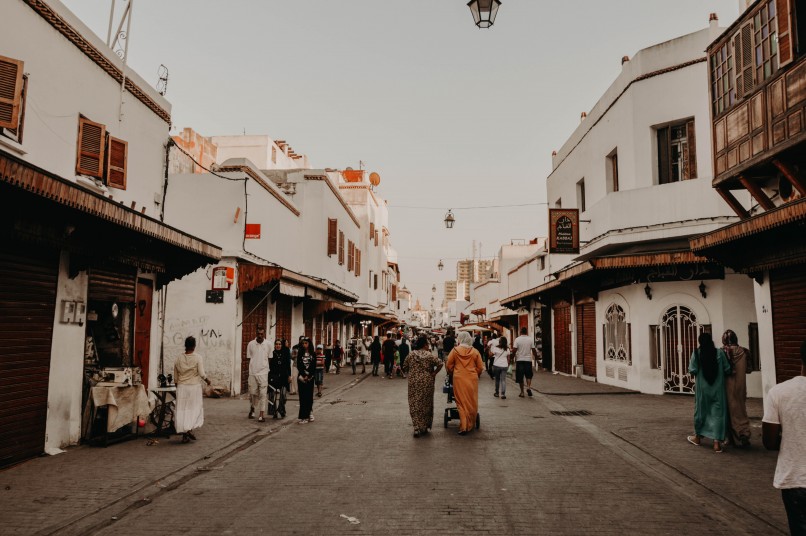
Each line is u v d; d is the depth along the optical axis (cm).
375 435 1039
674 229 1650
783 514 572
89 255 896
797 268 1043
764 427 399
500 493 651
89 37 1012
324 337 3084
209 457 855
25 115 845
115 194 1107
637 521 553
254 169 1803
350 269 3503
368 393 1825
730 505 603
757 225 946
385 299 5325
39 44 881
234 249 1678
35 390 830
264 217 1928
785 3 984
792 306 1062
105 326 1048
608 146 1942
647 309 1688
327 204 2786
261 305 1914
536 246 4722
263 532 525
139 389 970
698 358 909
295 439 1007
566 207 2477
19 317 794
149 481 702
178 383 968
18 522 551
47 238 791
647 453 863
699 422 904
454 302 9325
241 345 1698
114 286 1055
